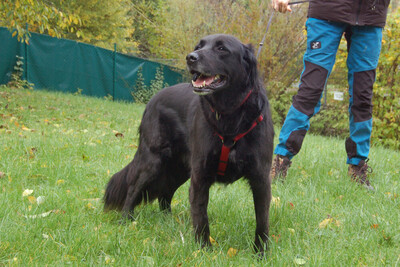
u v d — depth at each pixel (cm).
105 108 962
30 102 869
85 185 384
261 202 265
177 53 1450
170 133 321
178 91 329
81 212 303
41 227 259
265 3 1099
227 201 342
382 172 454
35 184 376
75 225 270
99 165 452
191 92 319
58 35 833
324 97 947
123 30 1825
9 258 217
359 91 398
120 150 523
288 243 262
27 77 1073
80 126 698
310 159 497
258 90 265
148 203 337
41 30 791
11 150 466
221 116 256
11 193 327
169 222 303
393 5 905
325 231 283
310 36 391
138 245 250
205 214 266
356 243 259
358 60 394
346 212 321
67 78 1162
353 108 407
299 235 280
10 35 1034
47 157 455
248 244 265
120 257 228
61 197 331
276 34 1091
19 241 236
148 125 331
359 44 390
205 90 248
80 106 924
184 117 313
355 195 367
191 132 293
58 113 796
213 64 253
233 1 1191
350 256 238
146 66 1388
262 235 264
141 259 224
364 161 414
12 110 760
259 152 259
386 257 233
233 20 1127
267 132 264
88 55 1204
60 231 256
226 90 255
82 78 1198
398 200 351
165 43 1802
